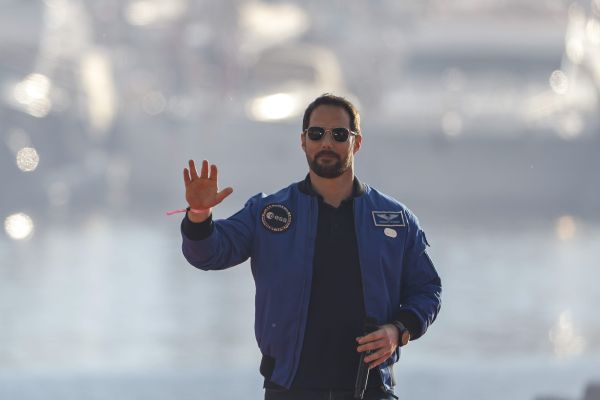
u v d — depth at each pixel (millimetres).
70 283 146250
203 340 96250
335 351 12383
